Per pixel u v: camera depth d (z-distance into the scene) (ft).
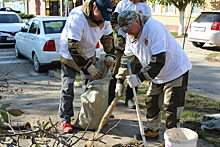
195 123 14.62
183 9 53.88
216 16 38.96
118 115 15.90
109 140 12.94
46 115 15.96
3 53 37.68
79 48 12.32
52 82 24.09
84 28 12.42
